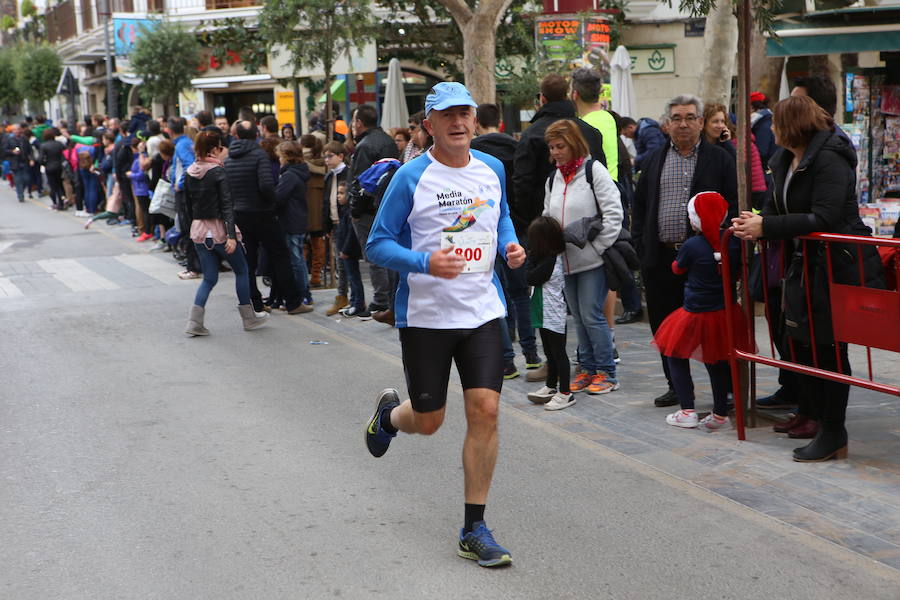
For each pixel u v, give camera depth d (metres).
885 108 12.16
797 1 10.57
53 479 5.23
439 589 3.81
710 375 5.76
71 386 7.32
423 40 20.12
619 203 6.31
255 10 24.39
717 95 11.56
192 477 5.20
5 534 4.47
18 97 37.62
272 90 25.55
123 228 19.02
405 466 5.30
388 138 9.23
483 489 4.11
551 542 4.23
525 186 7.00
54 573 4.04
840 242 4.84
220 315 10.24
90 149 21.03
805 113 5.02
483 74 12.59
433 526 4.46
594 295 6.48
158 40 23.42
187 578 3.96
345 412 6.45
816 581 3.78
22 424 6.32
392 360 8.02
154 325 9.76
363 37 14.23
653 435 5.73
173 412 6.53
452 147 4.08
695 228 5.60
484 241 4.14
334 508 4.70
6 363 8.18
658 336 5.84
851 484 4.78
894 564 3.91
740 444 5.48
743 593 3.70
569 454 5.44
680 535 4.26
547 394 6.50
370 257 4.15
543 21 13.02
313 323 9.73
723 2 11.23
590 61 12.94
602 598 3.69
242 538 4.36
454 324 4.13
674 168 6.09
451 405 6.56
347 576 3.95
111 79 26.52
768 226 5.05
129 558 4.17
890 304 4.62
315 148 11.46
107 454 5.64
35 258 15.06
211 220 8.99
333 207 11.09
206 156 8.91
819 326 5.01
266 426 6.15
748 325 5.57
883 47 10.27
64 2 35.78
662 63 20.70
